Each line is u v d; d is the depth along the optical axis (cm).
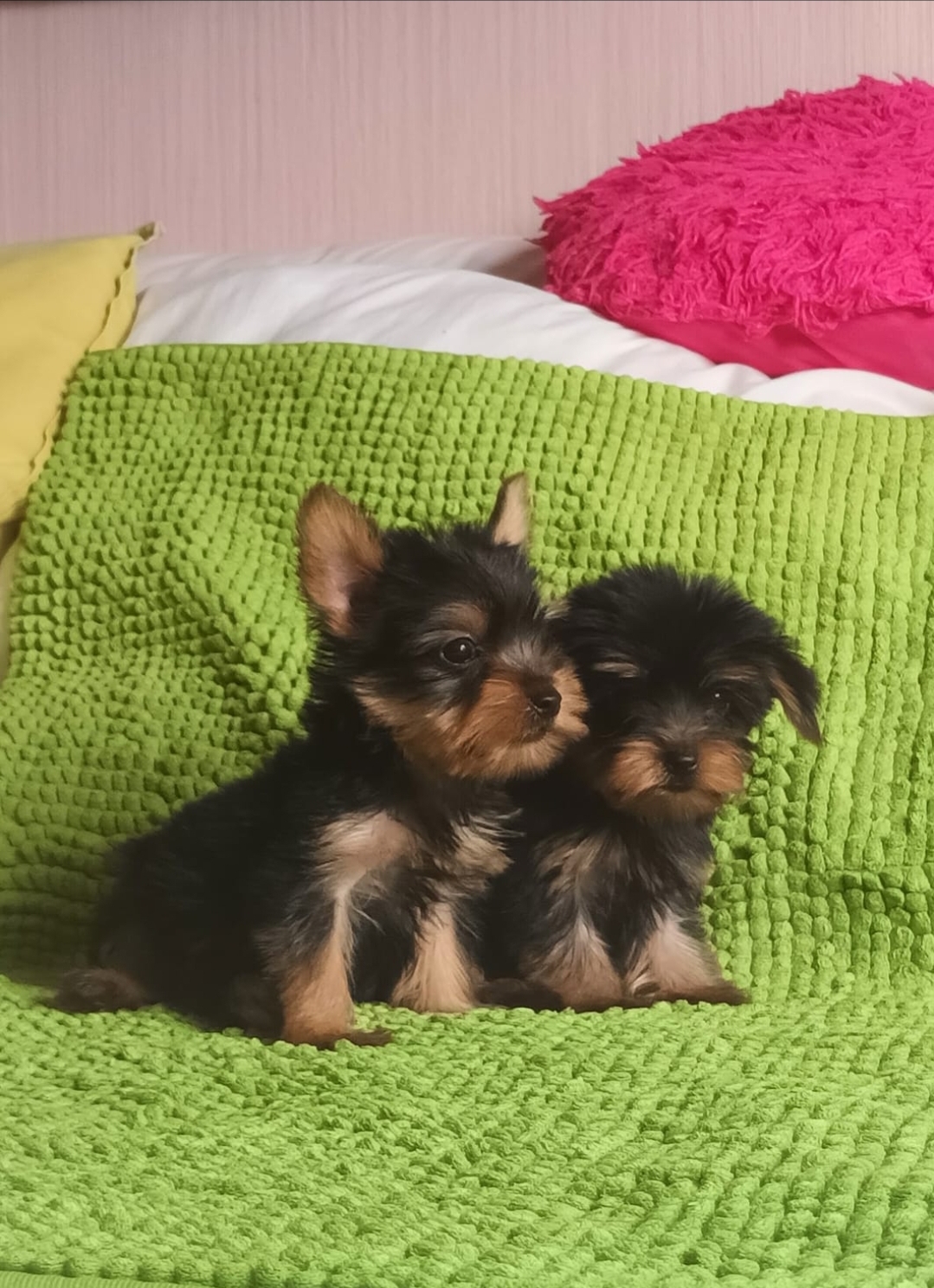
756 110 105
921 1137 54
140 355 94
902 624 82
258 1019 67
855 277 91
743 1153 53
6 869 81
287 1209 50
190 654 85
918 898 75
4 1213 49
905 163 96
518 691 66
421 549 71
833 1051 63
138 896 74
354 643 69
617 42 118
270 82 123
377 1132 56
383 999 71
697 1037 65
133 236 105
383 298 99
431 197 122
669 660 71
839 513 85
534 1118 56
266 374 92
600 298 97
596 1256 47
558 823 73
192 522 88
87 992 70
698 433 88
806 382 93
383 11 121
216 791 76
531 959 73
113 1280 46
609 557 84
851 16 115
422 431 88
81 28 125
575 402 88
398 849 69
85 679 86
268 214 124
